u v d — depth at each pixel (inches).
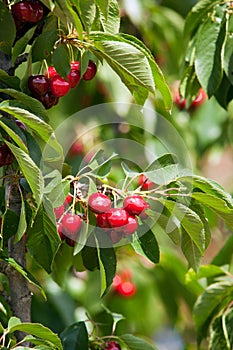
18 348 66.2
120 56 67.7
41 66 70.7
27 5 68.0
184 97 83.0
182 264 99.1
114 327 78.6
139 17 94.6
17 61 70.1
